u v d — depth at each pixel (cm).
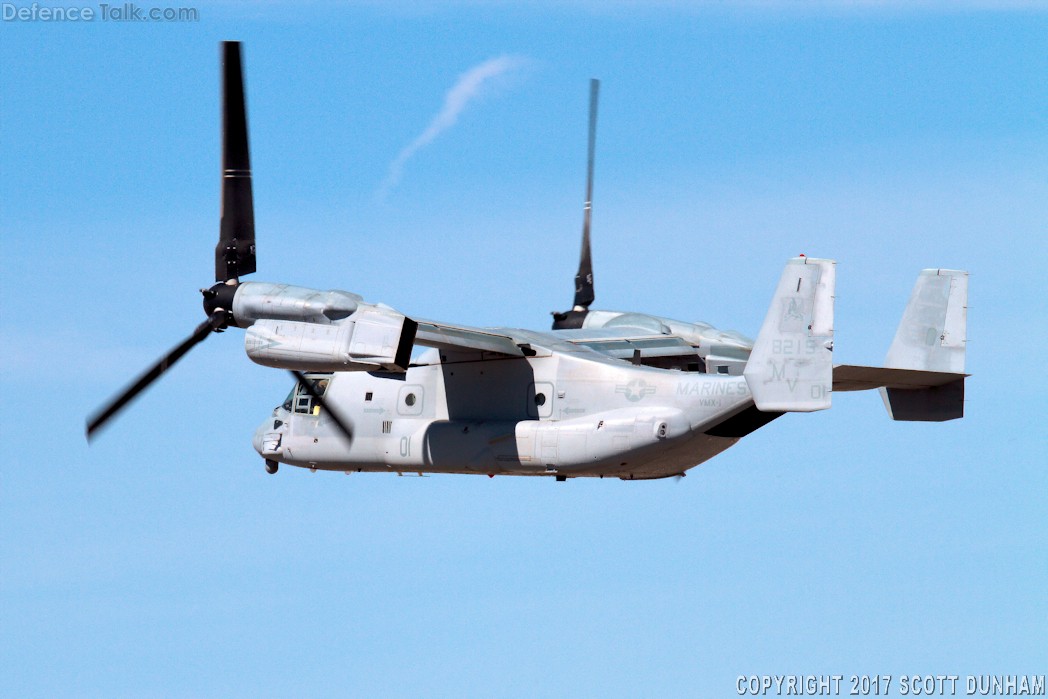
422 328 10188
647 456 10138
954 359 10494
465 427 10750
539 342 10706
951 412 9944
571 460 10294
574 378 10438
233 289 10444
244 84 10775
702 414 9962
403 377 9925
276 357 9900
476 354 10825
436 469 10969
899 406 10200
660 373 10219
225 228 10775
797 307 9412
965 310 10500
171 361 10488
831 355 9281
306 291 10206
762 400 9462
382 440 11162
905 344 10525
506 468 10619
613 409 10262
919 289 10544
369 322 9700
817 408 9288
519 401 10625
